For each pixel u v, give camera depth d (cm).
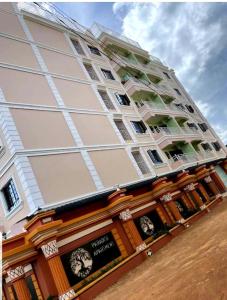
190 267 817
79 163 1570
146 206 1599
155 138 2389
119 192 1370
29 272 1072
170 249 1244
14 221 1333
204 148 3144
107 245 1247
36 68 1820
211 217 1634
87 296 970
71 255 1095
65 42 2302
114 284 1060
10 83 1578
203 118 3700
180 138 2545
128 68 2764
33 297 1050
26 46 1889
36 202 1235
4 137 1402
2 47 1716
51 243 991
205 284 625
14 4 2083
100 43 2752
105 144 1844
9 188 1404
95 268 1142
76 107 1859
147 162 2081
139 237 1323
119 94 2428
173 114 2780
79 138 1691
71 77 2030
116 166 1791
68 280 1029
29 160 1353
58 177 1412
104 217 1309
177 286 706
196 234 1298
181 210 1883
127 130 2167
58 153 1505
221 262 717
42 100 1672
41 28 2161
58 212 1127
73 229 1149
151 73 3103
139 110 2484
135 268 1178
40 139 1480
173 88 3584
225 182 2944
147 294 761
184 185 2014
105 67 2542
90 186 1523
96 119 1942
